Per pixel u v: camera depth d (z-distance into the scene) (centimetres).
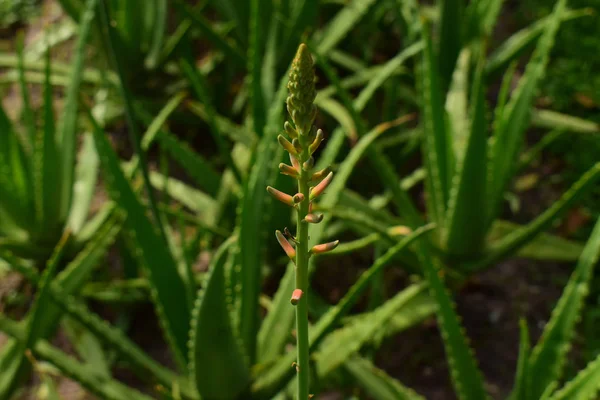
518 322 256
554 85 344
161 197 302
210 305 157
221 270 154
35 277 181
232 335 163
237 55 297
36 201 239
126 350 179
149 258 171
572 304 166
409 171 316
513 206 285
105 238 226
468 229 215
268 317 185
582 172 304
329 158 205
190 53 320
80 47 234
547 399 160
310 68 112
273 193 117
